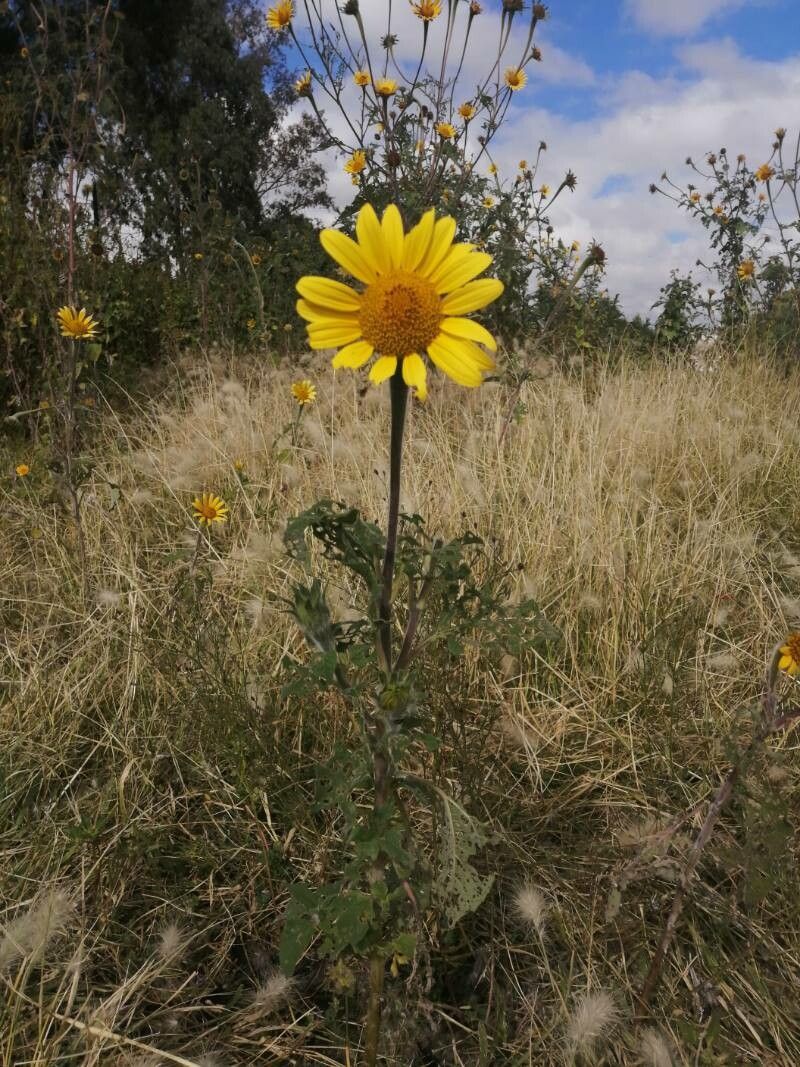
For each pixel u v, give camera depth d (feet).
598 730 9.14
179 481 13.85
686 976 6.27
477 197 19.06
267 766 8.12
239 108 75.82
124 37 61.87
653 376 20.34
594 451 14.21
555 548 11.61
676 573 11.72
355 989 6.31
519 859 7.07
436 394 18.21
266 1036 6.02
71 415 14.01
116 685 9.81
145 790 8.15
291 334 25.43
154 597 11.32
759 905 6.71
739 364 21.34
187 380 21.75
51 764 8.53
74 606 11.23
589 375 21.75
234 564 11.60
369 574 4.73
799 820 7.14
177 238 29.53
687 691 9.53
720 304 25.61
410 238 4.24
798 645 5.27
